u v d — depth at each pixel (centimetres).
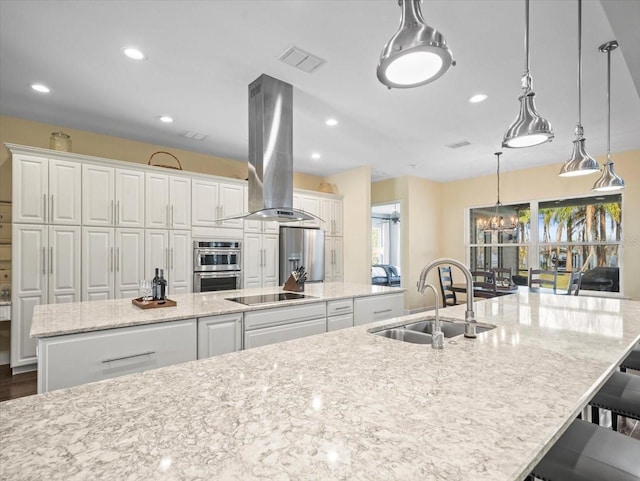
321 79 286
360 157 523
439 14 207
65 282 349
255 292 321
